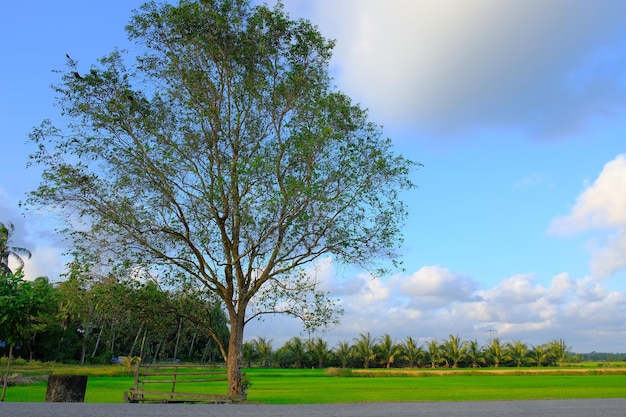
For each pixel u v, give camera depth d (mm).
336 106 22594
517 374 72750
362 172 22328
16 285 18797
